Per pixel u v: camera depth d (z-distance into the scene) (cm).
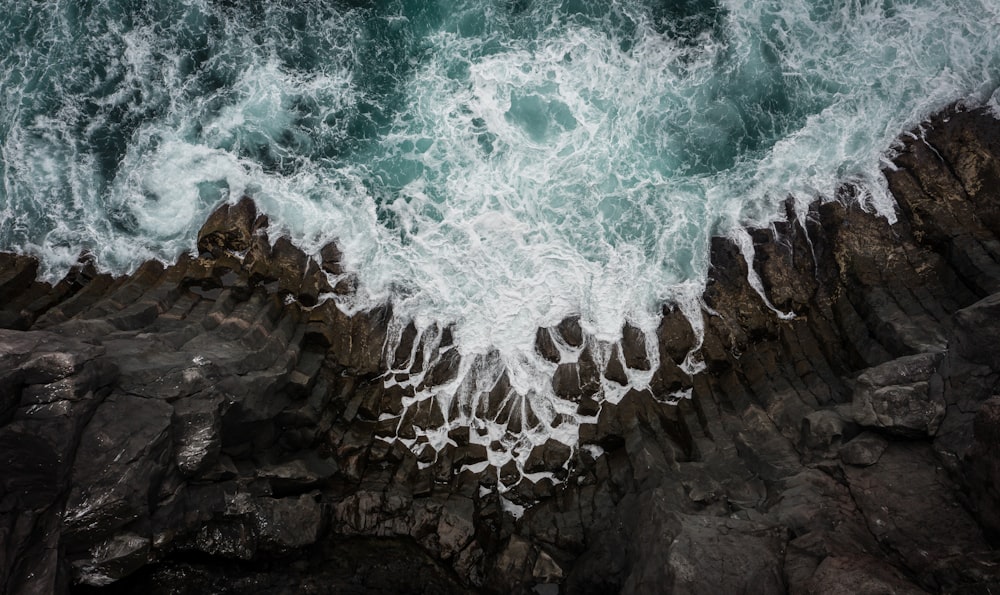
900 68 1641
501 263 1587
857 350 1308
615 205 1641
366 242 1589
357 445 1390
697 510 1177
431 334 1523
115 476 1027
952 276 1308
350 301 1525
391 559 1285
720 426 1330
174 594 1151
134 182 1593
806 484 1127
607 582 1190
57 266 1476
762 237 1538
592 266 1577
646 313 1518
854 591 895
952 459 1050
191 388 1128
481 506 1372
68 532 1013
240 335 1315
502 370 1497
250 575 1211
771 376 1369
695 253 1562
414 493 1358
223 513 1190
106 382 1069
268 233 1551
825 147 1602
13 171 1590
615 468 1366
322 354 1448
